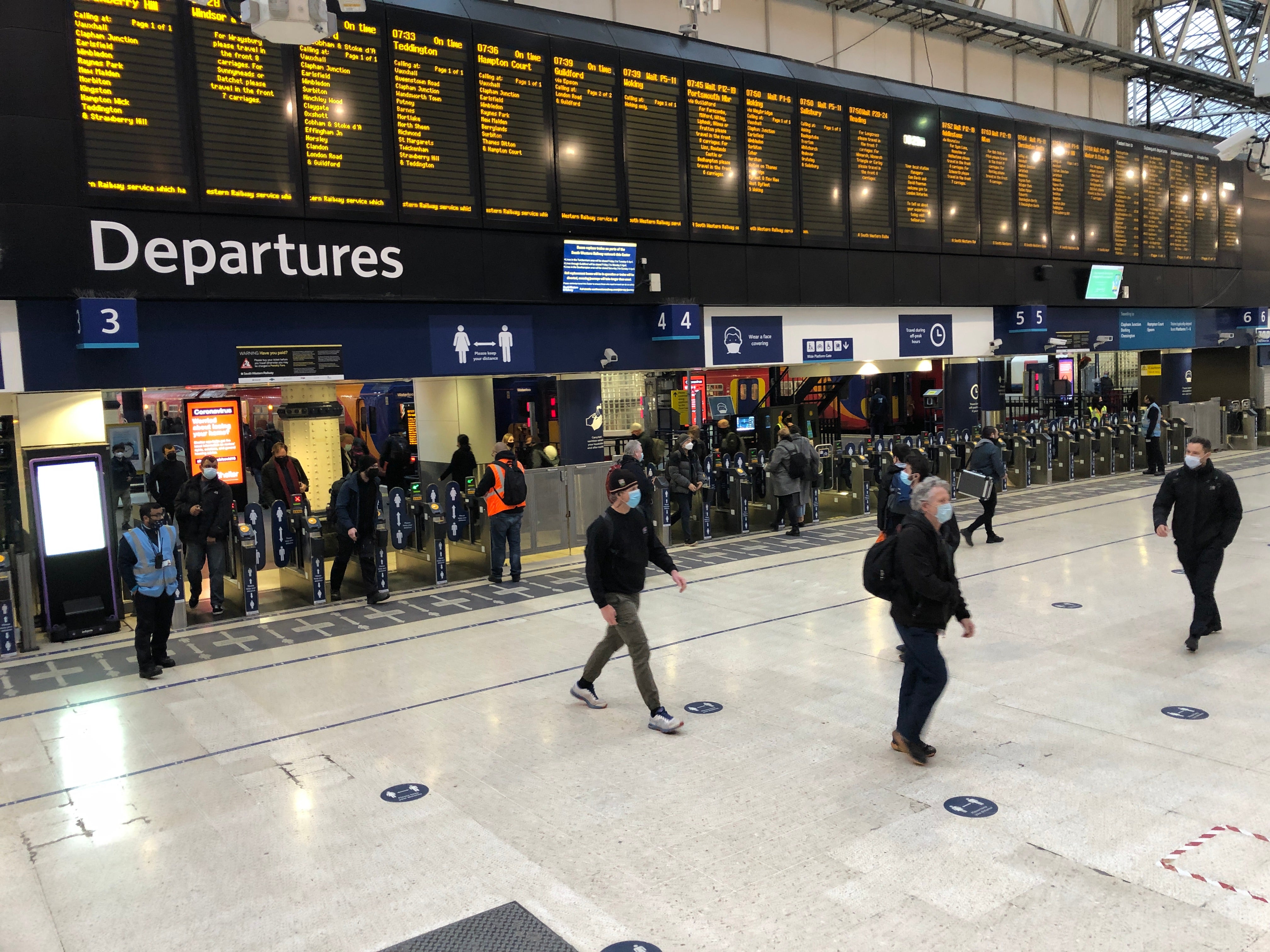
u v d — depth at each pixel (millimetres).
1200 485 6832
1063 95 19094
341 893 3895
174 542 7406
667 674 6797
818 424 18547
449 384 13406
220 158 8938
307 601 9688
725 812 4543
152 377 8805
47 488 8203
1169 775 4785
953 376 16547
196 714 6250
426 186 10203
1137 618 7867
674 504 13250
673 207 12156
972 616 8102
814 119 13500
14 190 7953
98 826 4617
